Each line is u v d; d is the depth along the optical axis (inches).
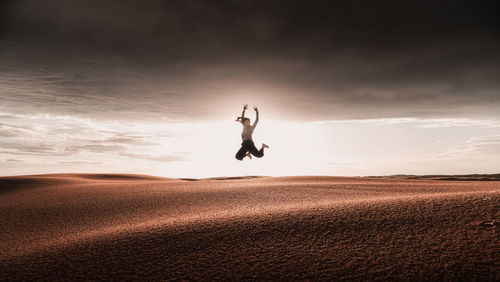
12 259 217.2
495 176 1792.6
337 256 181.9
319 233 218.1
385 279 154.5
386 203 278.7
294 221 244.8
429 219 225.0
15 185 756.0
